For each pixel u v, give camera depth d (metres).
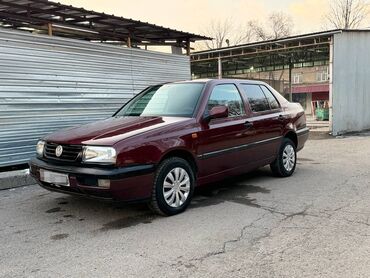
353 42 15.31
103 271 3.20
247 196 5.49
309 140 13.11
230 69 32.75
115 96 9.41
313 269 3.16
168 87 5.83
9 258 3.50
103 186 4.04
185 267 3.24
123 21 9.43
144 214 4.70
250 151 5.81
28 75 7.49
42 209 5.02
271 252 3.51
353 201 5.12
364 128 16.08
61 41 8.08
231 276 3.07
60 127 8.12
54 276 3.14
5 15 8.48
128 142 4.21
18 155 7.37
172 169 4.60
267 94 6.55
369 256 3.39
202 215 4.62
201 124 5.00
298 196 5.44
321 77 43.53
